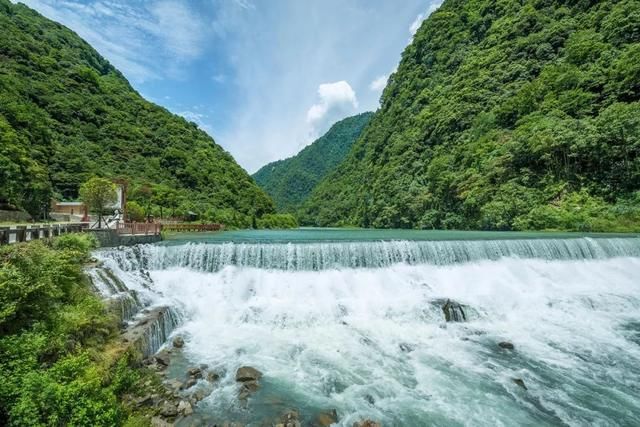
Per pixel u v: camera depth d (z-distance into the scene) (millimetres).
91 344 8203
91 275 11141
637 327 13133
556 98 49562
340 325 12984
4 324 6832
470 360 10422
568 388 8859
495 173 45344
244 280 15328
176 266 16266
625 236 25578
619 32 49875
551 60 61344
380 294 15336
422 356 10680
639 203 34969
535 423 7395
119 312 10227
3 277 7152
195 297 14289
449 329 12773
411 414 7652
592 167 39750
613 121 38125
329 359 10359
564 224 35719
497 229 42406
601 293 16594
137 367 8875
